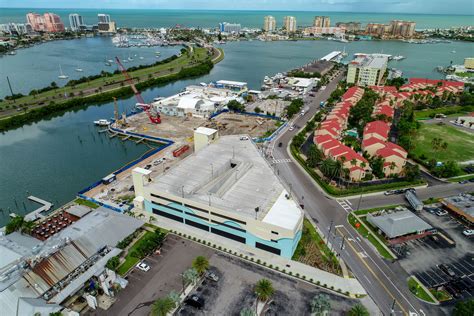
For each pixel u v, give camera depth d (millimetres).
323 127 193000
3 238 109625
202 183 126125
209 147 160375
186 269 100812
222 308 87188
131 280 96625
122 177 158000
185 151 185375
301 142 189875
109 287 90625
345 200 138125
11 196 146750
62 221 124562
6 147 199875
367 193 143125
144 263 101375
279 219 106250
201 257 96312
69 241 101562
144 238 114312
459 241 114375
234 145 162875
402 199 139125
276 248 106375
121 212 128625
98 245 104625
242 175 133625
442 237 115938
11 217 131375
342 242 113000
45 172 168625
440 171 157125
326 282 96625
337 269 101188
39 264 92688
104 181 151000
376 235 116875
